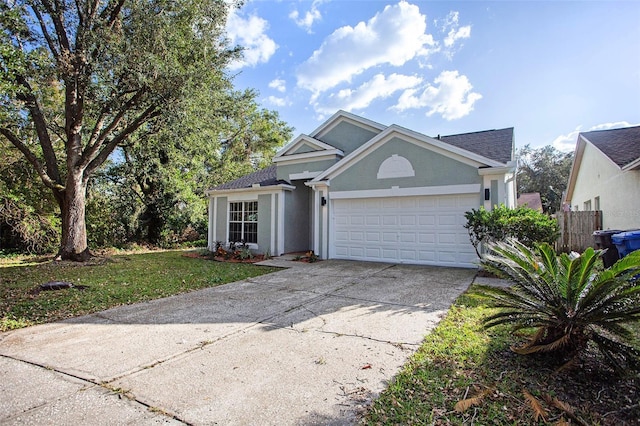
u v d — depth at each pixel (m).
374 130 13.47
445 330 4.41
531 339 3.80
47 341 4.24
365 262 10.85
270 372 3.32
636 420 2.46
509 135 11.37
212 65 12.12
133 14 10.77
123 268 10.55
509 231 7.67
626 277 3.00
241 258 12.55
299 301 6.14
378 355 3.69
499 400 2.74
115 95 11.32
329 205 11.79
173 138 14.96
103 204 17.75
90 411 2.66
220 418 2.56
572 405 2.66
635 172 10.36
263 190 13.51
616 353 2.99
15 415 2.60
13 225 14.27
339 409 2.67
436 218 9.99
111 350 3.91
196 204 20.36
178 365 3.49
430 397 2.82
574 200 19.41
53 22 11.12
